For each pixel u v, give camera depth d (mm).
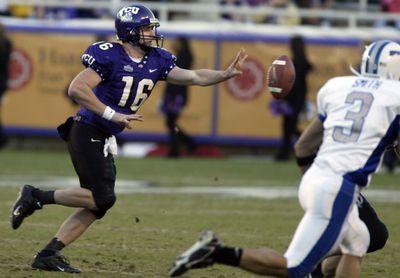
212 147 56562
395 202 39594
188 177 46031
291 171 49875
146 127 55219
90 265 24391
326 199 18562
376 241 21109
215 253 18047
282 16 60344
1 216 32250
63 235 23438
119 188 41281
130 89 23266
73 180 42969
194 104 55250
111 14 60656
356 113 19188
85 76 22766
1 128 55719
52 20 58031
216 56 55062
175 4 59281
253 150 57000
